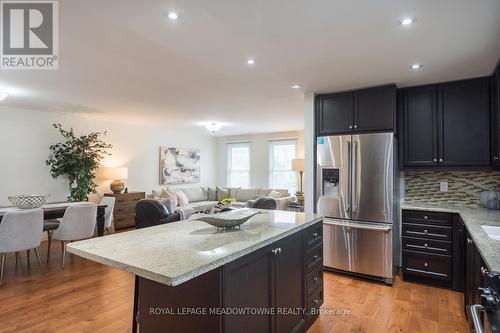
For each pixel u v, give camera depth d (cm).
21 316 255
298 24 202
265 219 250
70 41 231
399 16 191
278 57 262
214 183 888
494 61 271
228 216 221
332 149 362
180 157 777
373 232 333
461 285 305
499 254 149
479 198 340
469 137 321
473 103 319
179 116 558
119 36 222
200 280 148
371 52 251
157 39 227
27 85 351
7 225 326
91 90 372
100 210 456
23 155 494
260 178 809
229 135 859
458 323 243
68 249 164
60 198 540
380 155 333
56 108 490
